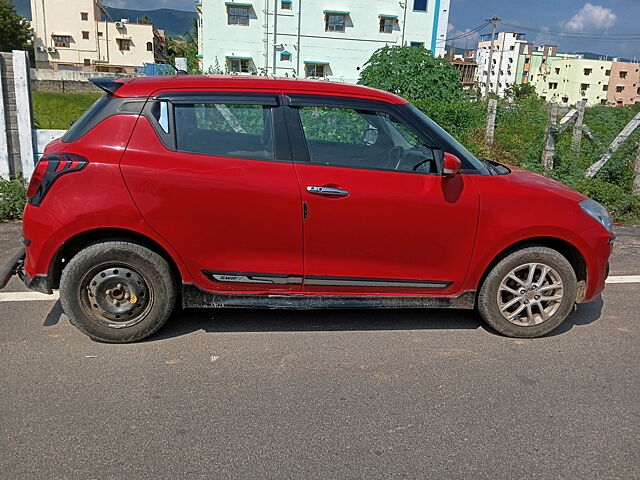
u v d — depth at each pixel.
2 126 7.29
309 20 37.91
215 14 36.75
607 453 2.72
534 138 11.24
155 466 2.54
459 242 3.74
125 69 72.31
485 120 12.07
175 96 3.57
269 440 2.75
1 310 4.18
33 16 70.00
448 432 2.86
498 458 2.66
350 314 4.32
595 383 3.39
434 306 3.90
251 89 3.65
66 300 3.59
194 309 4.32
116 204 3.44
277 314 4.27
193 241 3.56
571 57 91.06
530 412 3.06
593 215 3.89
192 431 2.80
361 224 3.61
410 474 2.53
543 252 3.84
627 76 90.12
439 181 3.69
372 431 2.85
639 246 6.52
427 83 12.84
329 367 3.49
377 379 3.37
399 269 3.77
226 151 3.58
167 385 3.23
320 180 3.57
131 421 2.87
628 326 4.26
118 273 3.60
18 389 3.13
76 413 2.92
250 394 3.16
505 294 3.94
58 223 3.44
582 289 4.03
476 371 3.50
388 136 3.78
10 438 2.70
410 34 39.69
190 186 3.47
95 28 72.19
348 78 39.62
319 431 2.84
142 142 3.50
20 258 3.95
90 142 3.49
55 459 2.56
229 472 2.51
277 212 3.55
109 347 3.66
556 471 2.58
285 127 3.64
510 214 3.73
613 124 11.68
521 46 90.12
